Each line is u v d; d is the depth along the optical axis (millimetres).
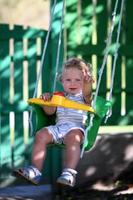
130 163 10352
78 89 6379
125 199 9492
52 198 9500
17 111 9727
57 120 6453
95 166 10180
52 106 6195
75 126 6312
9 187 9773
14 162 9766
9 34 9625
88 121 6309
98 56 10141
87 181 10125
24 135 9789
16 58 9688
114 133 10344
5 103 9672
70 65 6402
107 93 10242
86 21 10062
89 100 6434
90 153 10148
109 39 6672
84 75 6387
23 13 15750
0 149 9695
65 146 6238
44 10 15750
